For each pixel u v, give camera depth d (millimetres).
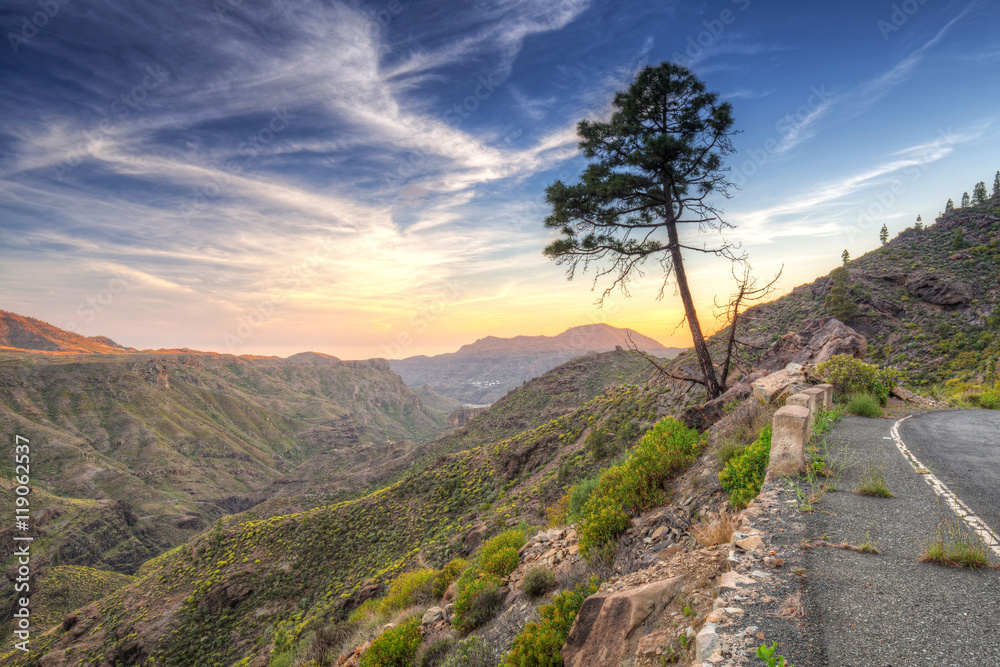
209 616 55781
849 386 14969
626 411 55781
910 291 69188
